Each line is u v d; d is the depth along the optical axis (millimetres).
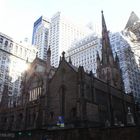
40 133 43156
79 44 187250
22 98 62438
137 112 66438
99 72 77812
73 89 45906
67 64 50531
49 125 46375
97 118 44656
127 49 82062
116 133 29188
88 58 169875
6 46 143125
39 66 63281
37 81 60219
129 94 68875
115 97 57781
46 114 48406
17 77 140625
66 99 46531
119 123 51781
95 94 48406
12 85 133875
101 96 50812
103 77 74250
